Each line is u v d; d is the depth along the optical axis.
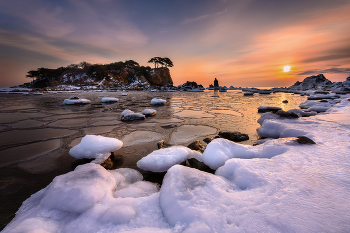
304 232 0.99
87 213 1.37
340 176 1.57
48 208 1.46
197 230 1.03
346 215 1.10
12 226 1.31
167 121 6.04
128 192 1.77
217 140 2.70
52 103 11.69
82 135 4.34
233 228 1.05
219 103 12.25
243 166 1.88
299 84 30.95
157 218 1.32
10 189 2.07
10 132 4.62
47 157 3.00
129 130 4.82
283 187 1.47
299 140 2.58
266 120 4.46
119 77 43.81
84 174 1.80
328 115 4.91
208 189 1.54
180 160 2.43
